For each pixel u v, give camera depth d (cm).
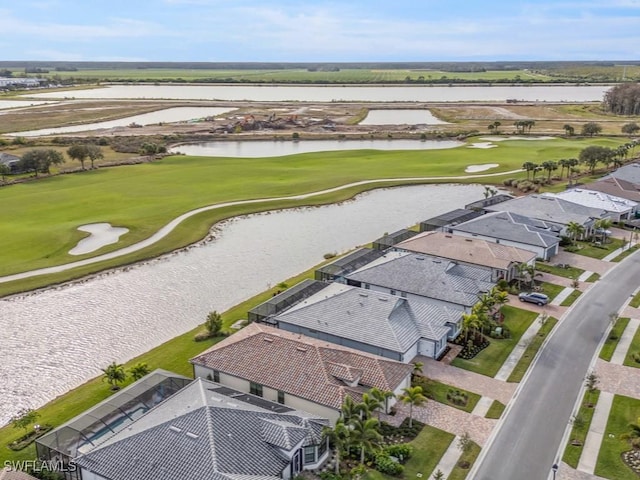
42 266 8119
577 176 14125
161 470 3612
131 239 9275
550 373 5397
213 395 4391
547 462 4159
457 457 4209
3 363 5712
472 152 17275
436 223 9488
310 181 13312
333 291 6544
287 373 4838
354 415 4162
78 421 4281
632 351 5800
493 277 7519
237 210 11025
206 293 7444
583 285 7519
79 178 13525
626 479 3978
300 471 4041
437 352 5709
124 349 6041
